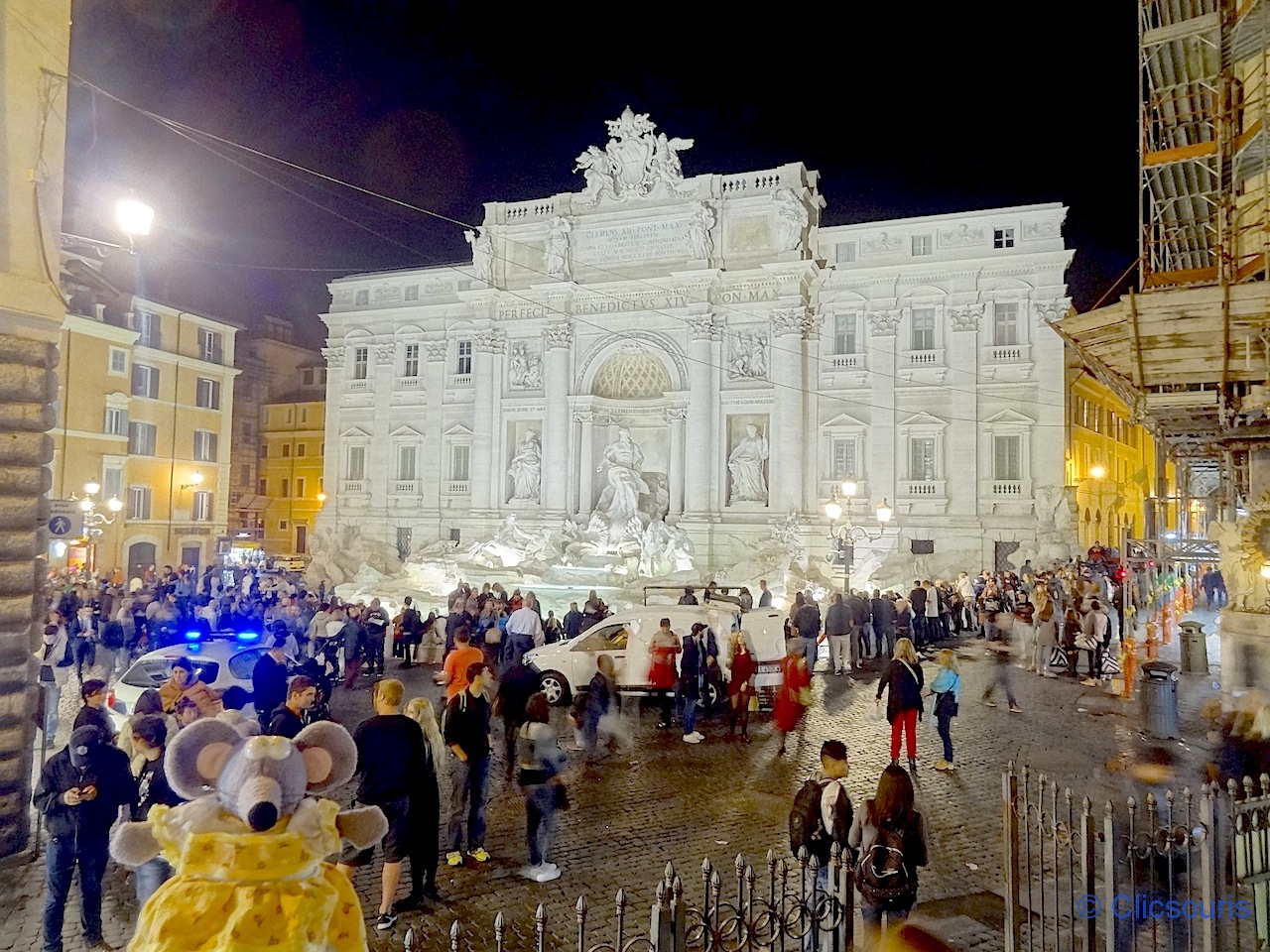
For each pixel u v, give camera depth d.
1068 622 22.73
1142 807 11.34
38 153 10.66
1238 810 6.61
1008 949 7.23
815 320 44.84
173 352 49.59
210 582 35.69
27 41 10.59
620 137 47.91
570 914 8.37
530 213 50.09
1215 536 17.89
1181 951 6.97
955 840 10.43
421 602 38.03
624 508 45.09
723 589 29.03
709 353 45.12
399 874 8.91
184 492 50.22
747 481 45.00
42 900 8.73
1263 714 13.91
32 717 10.22
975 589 33.84
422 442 52.41
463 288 52.41
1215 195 20.23
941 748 14.95
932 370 42.75
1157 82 20.56
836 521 43.00
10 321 10.34
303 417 64.38
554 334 47.88
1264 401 16.75
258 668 13.15
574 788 12.63
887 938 6.71
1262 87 15.24
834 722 17.19
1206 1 18.84
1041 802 7.28
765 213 44.84
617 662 18.50
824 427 44.25
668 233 46.41
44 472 10.65
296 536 64.00
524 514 48.06
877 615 25.36
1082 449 46.50
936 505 42.19
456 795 9.76
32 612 10.30
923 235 43.34
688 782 12.96
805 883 5.88
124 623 22.31
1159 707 15.48
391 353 53.84
